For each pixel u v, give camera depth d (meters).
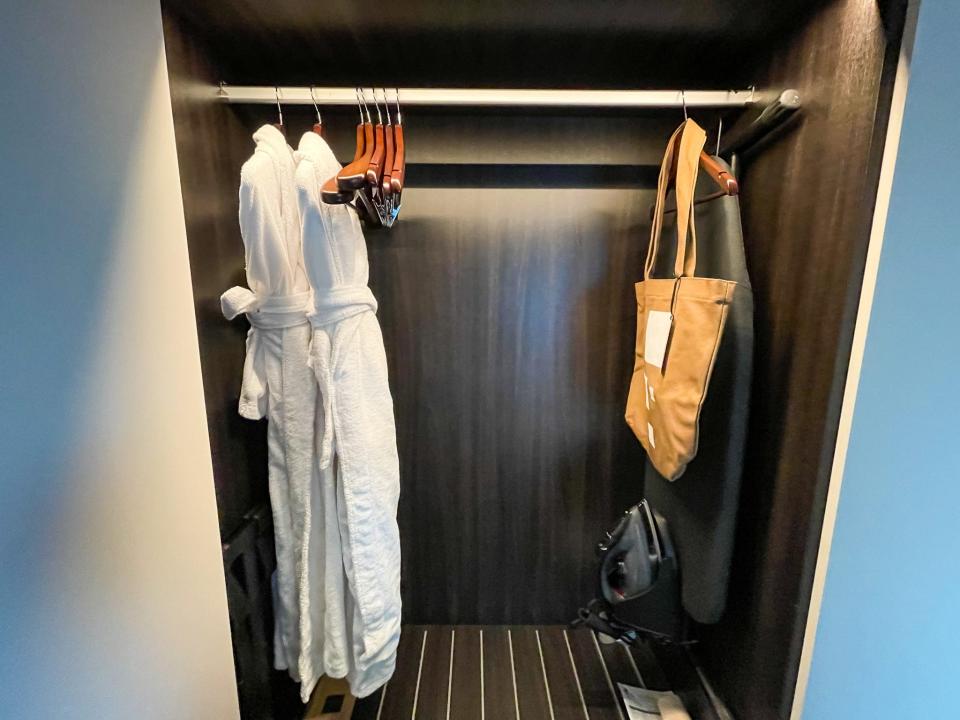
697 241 1.00
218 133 0.88
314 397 0.91
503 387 1.33
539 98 0.91
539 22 0.83
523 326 1.29
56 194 0.52
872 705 0.81
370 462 0.91
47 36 0.51
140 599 0.65
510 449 1.37
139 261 0.65
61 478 0.52
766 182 0.90
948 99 0.61
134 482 0.63
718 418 0.87
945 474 0.72
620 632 1.15
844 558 0.75
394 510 0.98
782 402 0.83
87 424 0.56
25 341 0.48
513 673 1.31
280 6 0.76
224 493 0.88
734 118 1.04
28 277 0.48
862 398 0.69
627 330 1.30
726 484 0.87
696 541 0.96
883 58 0.61
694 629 1.18
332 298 0.84
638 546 1.10
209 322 0.83
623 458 1.37
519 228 1.24
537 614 1.48
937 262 0.65
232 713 0.88
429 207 1.23
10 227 0.46
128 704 0.62
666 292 0.90
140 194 0.65
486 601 1.47
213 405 0.84
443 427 1.36
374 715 1.18
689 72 1.05
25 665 0.48
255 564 0.96
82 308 0.55
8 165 0.46
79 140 0.55
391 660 0.99
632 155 1.17
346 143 1.14
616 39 0.90
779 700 0.84
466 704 1.21
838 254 0.69
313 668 0.99
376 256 1.25
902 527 0.74
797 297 0.79
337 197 0.76
